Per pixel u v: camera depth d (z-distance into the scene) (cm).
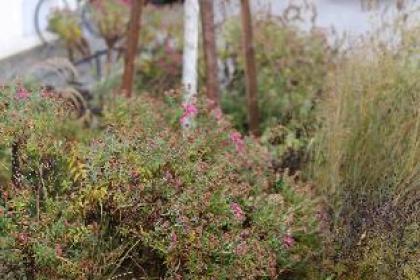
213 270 269
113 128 308
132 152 283
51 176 283
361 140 342
